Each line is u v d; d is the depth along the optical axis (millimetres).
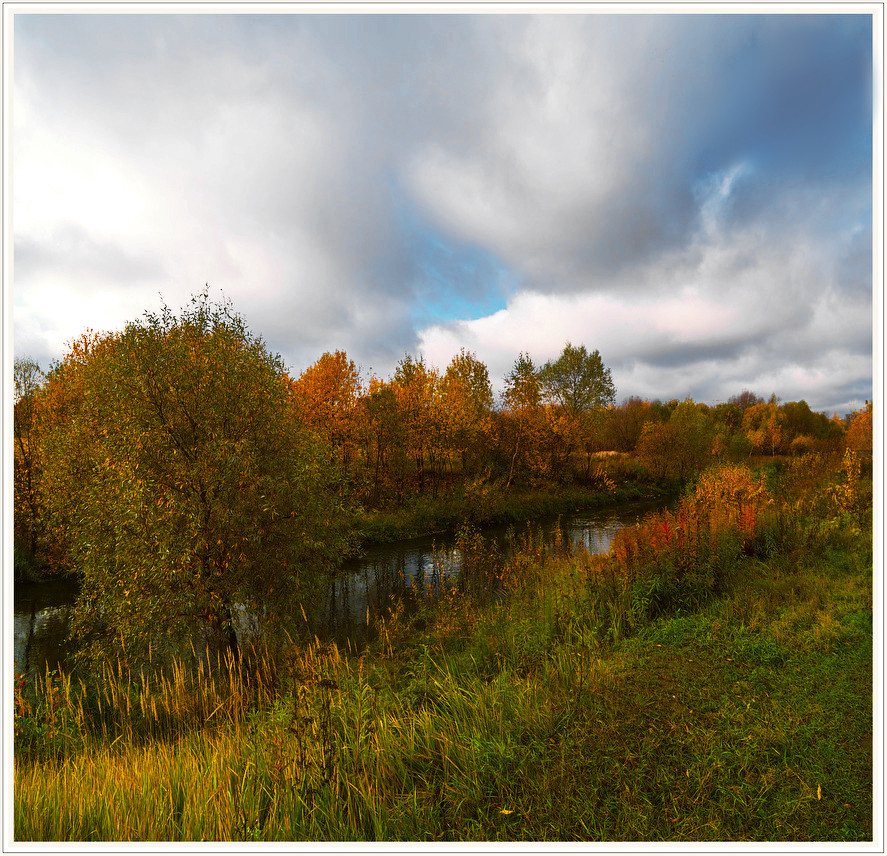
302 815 3957
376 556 20719
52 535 17797
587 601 8602
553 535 23047
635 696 5406
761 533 11625
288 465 11266
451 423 30578
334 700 5633
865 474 19125
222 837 3758
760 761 4168
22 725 6844
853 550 10672
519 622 8523
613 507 33531
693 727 4707
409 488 31391
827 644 6281
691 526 10477
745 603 8180
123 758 5656
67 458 13266
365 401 29750
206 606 9906
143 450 10000
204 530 9922
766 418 59188
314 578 11750
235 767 4750
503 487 34094
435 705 5871
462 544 16359
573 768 4242
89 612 10758
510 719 5117
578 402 40375
